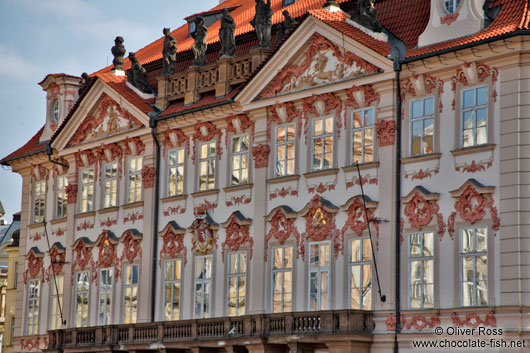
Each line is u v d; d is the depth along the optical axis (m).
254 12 67.88
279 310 58.34
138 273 66.56
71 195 72.56
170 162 66.19
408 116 53.69
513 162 49.47
